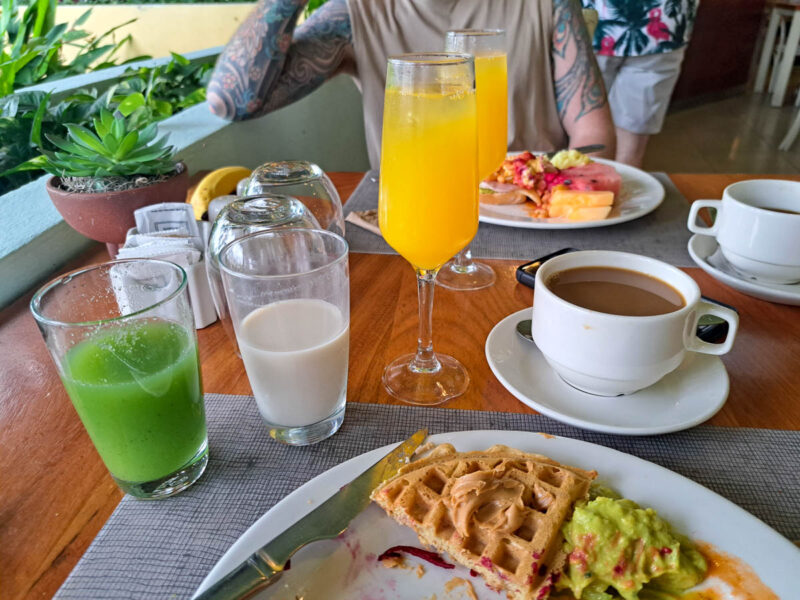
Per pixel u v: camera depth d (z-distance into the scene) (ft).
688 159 12.77
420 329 2.22
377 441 1.88
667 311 1.85
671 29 9.04
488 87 2.98
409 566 1.42
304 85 5.74
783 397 2.02
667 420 1.81
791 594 1.26
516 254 3.21
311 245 2.05
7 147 4.61
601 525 1.34
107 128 3.08
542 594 1.30
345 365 1.88
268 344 1.74
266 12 5.25
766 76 18.11
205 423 1.77
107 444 1.56
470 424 1.93
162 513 1.62
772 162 12.49
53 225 3.27
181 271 1.72
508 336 2.26
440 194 1.92
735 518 1.42
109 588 1.40
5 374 2.27
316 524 1.45
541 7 5.45
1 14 7.20
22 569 1.46
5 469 1.79
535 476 1.52
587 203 3.51
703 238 3.10
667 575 1.31
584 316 1.76
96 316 1.84
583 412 1.86
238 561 1.35
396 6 5.60
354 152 9.80
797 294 2.47
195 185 4.50
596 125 5.52
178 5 11.41
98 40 8.99
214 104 5.55
